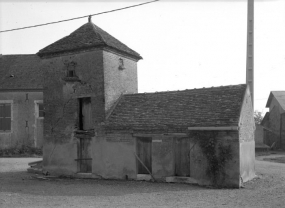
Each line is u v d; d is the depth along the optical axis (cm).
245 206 1047
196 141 1507
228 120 1448
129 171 1659
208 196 1224
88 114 1836
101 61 1767
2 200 1184
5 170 2166
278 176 1770
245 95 1605
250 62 1856
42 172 1933
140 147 1659
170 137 1570
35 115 3316
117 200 1162
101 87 1762
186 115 1594
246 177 1576
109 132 1716
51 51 1883
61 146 1859
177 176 1556
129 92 1988
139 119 1688
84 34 1894
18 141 3319
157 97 1811
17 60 3559
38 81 3319
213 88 1717
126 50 1934
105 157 1722
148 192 1322
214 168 1462
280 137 4484
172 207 1037
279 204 1076
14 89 3288
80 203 1114
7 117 3344
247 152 1606
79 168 1812
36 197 1238
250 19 1881
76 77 1827
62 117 1867
